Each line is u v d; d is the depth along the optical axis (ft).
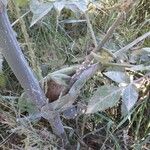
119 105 2.00
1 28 1.32
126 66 1.55
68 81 1.59
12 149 1.82
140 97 1.94
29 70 1.53
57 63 2.03
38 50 2.13
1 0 1.25
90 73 1.56
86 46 2.11
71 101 1.62
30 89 1.57
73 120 1.98
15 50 1.41
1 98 1.92
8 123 1.84
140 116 1.89
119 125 1.82
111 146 1.92
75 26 2.29
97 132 1.98
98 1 1.92
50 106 1.65
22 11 2.14
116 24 1.44
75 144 1.93
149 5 2.39
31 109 1.79
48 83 1.62
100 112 1.98
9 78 2.11
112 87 1.44
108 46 1.90
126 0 1.35
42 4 1.41
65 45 2.17
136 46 2.09
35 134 1.80
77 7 1.43
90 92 1.96
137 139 1.93
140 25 2.27
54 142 1.85
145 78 1.67
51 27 2.20
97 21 2.24
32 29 2.21
